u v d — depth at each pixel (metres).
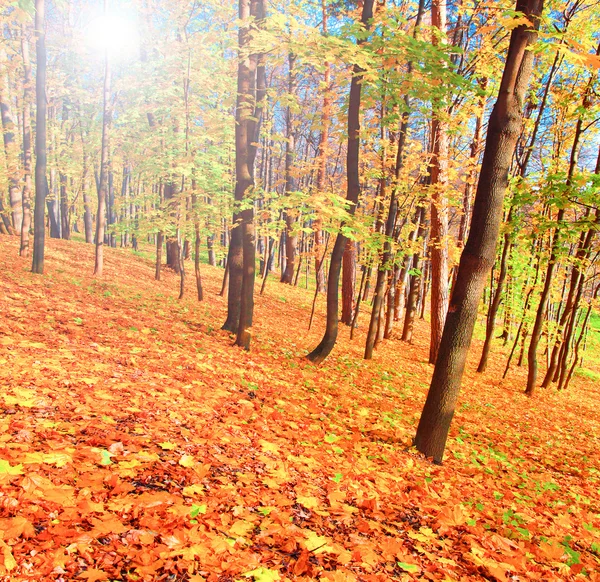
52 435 3.62
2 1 9.88
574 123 14.18
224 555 2.70
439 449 6.50
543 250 14.54
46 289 10.53
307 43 8.36
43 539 2.37
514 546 4.03
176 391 5.83
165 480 3.43
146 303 12.91
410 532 3.82
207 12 18.12
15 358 5.42
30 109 23.83
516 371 19.81
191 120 14.83
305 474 4.45
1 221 19.77
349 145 10.08
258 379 7.97
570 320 17.03
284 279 28.20
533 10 5.75
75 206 31.38
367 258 15.63
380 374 12.03
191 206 15.35
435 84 8.27
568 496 6.64
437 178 14.09
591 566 4.31
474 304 6.32
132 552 2.49
